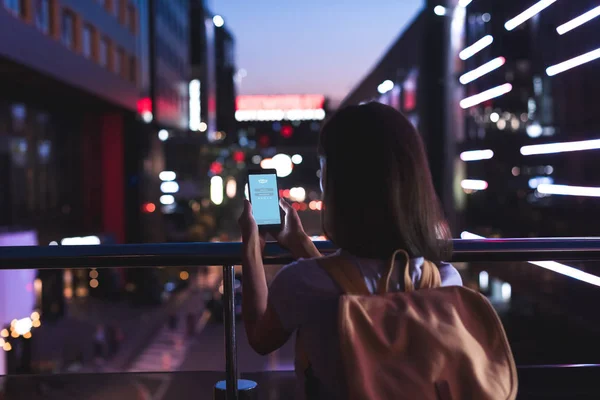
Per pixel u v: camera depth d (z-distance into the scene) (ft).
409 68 109.70
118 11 130.62
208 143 213.05
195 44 216.74
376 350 4.08
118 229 135.64
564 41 51.88
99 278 118.62
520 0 61.67
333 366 4.26
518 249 6.10
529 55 62.39
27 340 73.46
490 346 4.29
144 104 144.36
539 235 58.44
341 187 4.49
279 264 5.66
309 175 322.96
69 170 123.95
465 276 35.83
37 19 91.71
